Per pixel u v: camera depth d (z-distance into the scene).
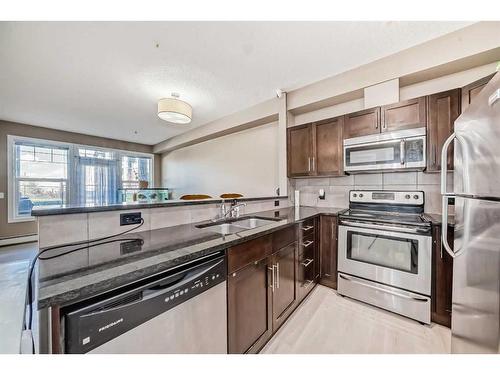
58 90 2.90
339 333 1.60
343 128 2.42
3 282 2.52
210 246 1.04
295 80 2.66
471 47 1.76
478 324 0.93
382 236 1.90
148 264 0.81
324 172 2.58
